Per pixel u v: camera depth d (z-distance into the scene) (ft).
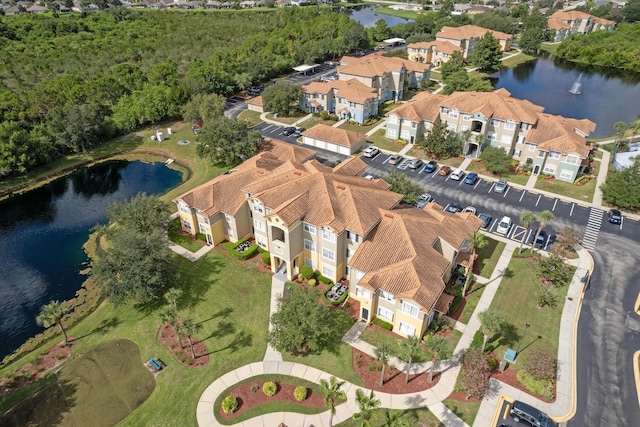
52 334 161.68
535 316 157.28
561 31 590.96
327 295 165.58
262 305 165.17
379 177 253.44
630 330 151.43
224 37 530.27
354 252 165.58
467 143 272.72
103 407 131.95
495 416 123.75
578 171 246.47
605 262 183.83
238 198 194.49
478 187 241.96
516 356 141.28
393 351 138.21
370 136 309.83
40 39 483.10
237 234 196.24
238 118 346.95
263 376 138.31
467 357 132.77
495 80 447.01
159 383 138.10
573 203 225.56
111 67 424.05
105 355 148.77
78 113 300.81
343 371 138.72
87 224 235.20
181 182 270.05
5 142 272.10
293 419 125.08
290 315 137.39
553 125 252.21
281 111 341.82
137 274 156.56
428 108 292.61
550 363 132.87
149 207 194.70
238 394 133.08
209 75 375.25
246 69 416.87
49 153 294.66
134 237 164.45
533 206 223.30
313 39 525.34
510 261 184.55
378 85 366.02
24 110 312.71
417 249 153.17
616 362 139.64
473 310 160.15
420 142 276.00
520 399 128.47
